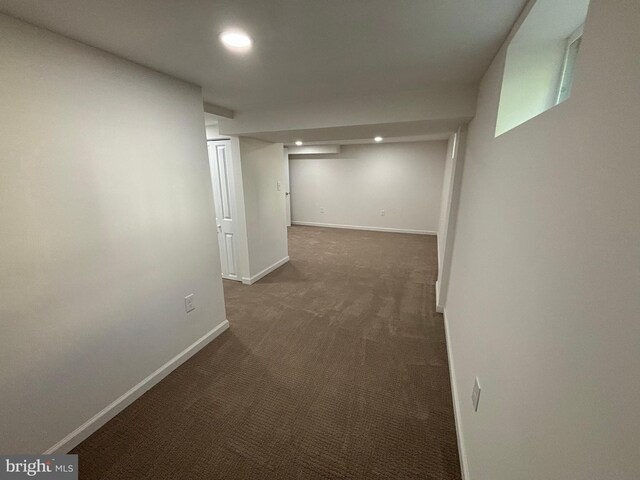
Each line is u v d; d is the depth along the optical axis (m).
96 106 1.44
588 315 0.55
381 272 4.04
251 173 3.46
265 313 2.89
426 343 2.38
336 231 6.60
